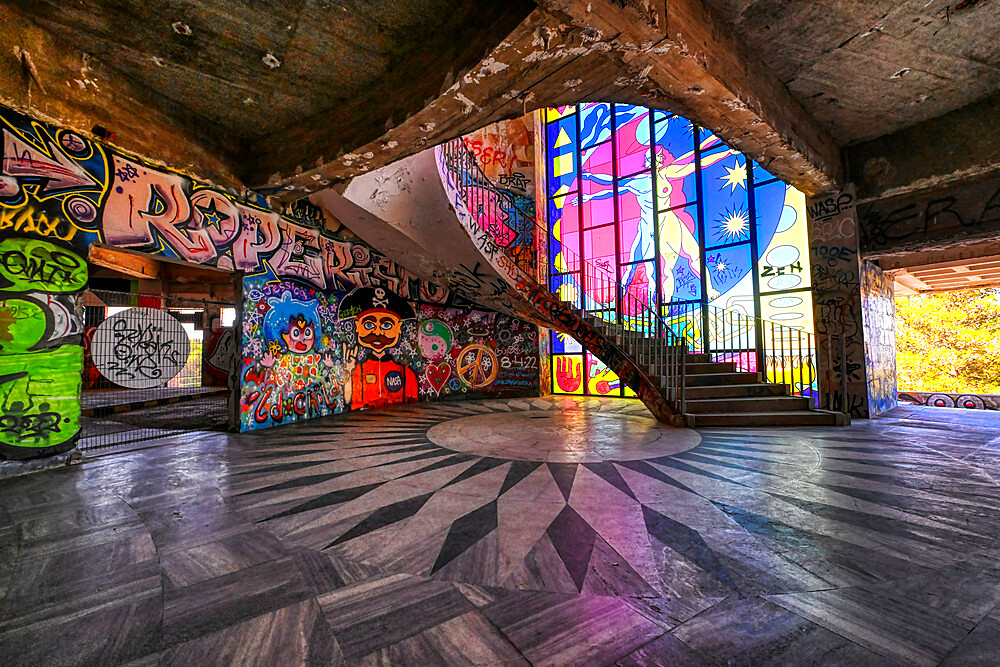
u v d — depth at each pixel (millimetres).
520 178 11156
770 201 8312
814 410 6523
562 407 8688
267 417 6461
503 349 11109
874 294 7297
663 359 7598
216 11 3607
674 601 1915
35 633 1715
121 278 12609
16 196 4000
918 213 6172
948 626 1715
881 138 6324
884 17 3924
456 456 4543
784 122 5074
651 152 9844
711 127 4805
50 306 4234
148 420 7203
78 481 3770
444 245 8039
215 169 5625
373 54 4121
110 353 4820
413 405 9055
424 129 4426
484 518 2875
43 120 4098
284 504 3176
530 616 1809
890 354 8008
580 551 2395
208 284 13680
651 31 3211
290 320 6918
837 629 1706
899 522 2762
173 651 1600
